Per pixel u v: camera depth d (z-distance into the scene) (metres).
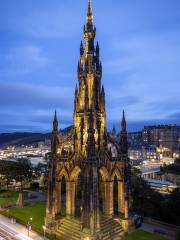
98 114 73.62
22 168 132.12
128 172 74.94
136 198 98.19
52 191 74.19
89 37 75.75
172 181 189.88
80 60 76.19
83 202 66.12
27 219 85.31
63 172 74.44
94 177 65.50
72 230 69.19
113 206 82.69
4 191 126.50
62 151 76.88
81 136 71.62
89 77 73.88
